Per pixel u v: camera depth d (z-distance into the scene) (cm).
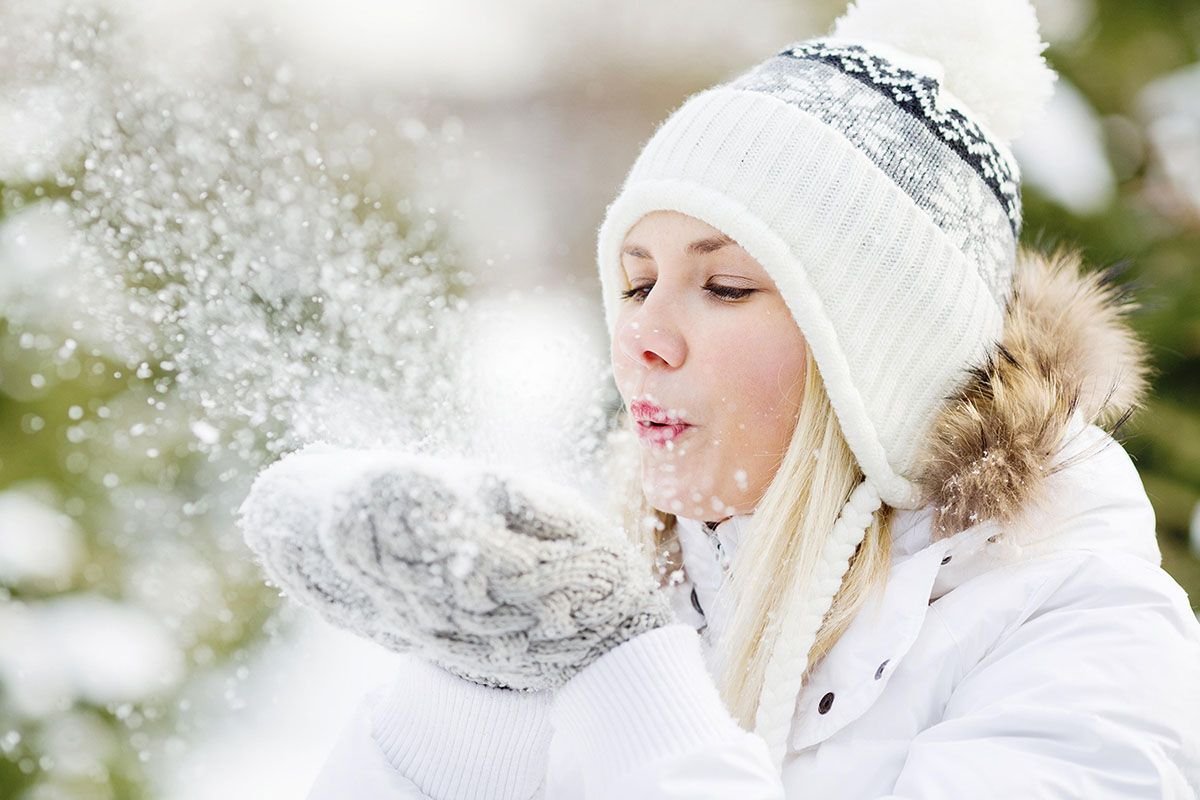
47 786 190
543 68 259
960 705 139
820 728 141
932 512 144
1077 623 139
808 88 146
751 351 144
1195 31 272
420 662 140
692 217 144
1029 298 152
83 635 195
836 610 143
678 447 145
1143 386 155
